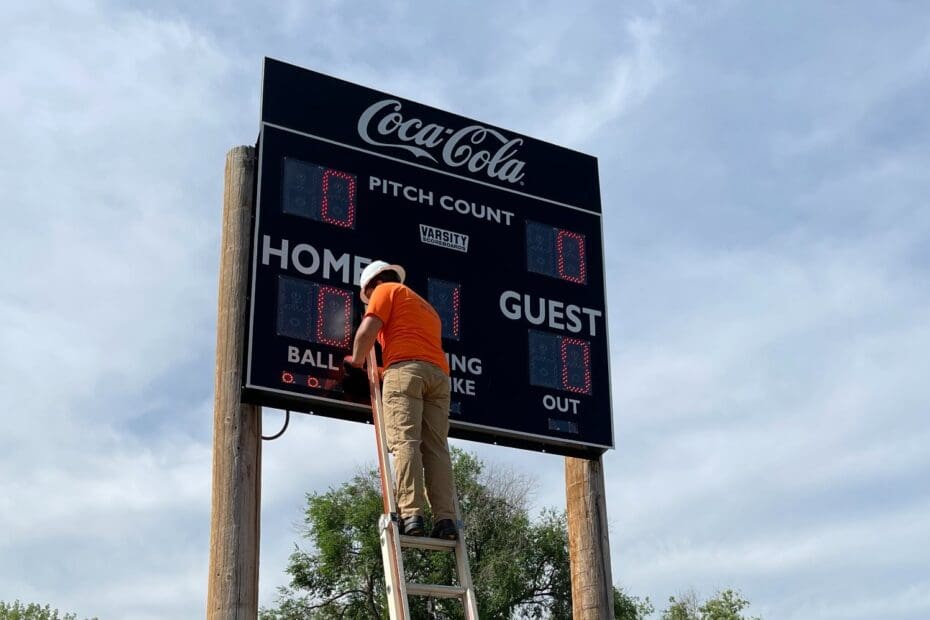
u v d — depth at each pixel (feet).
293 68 34.04
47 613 122.93
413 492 24.84
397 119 35.32
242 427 29.43
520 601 85.81
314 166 33.12
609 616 34.12
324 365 30.73
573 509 35.37
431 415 26.55
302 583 85.87
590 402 35.35
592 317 36.63
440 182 35.29
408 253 33.78
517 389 34.04
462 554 24.80
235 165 32.40
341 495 87.25
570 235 37.37
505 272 35.40
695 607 108.99
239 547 28.25
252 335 30.07
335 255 32.35
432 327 27.27
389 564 23.63
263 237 31.37
